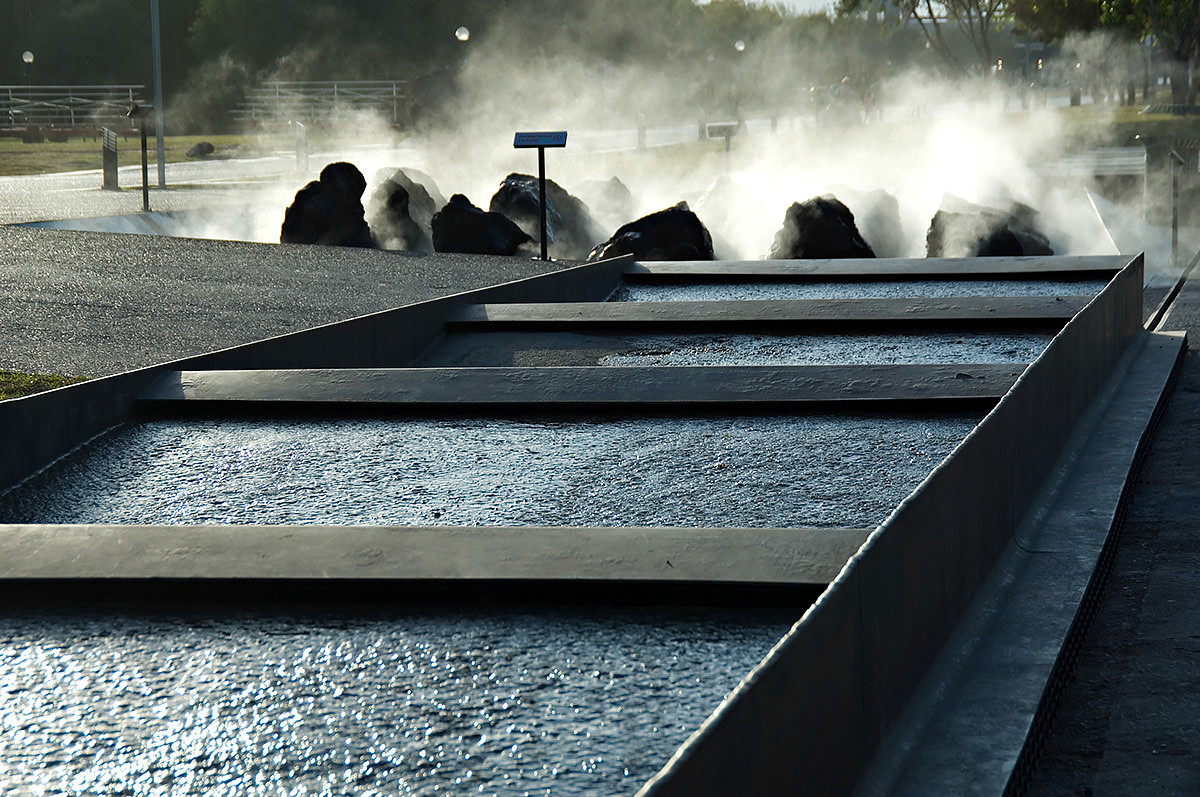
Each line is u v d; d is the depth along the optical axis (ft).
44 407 20.51
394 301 40.40
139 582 14.05
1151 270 61.00
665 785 7.11
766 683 8.60
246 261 50.19
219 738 11.05
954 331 31.17
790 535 14.73
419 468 19.97
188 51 284.41
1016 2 244.01
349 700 11.70
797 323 31.53
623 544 14.60
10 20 290.76
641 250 56.18
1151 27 215.72
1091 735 12.77
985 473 15.25
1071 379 22.48
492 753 10.66
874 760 10.94
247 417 23.30
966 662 13.19
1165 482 22.07
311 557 14.48
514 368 24.89
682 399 23.27
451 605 13.83
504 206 67.51
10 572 14.30
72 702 11.78
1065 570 15.89
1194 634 15.25
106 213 72.84
